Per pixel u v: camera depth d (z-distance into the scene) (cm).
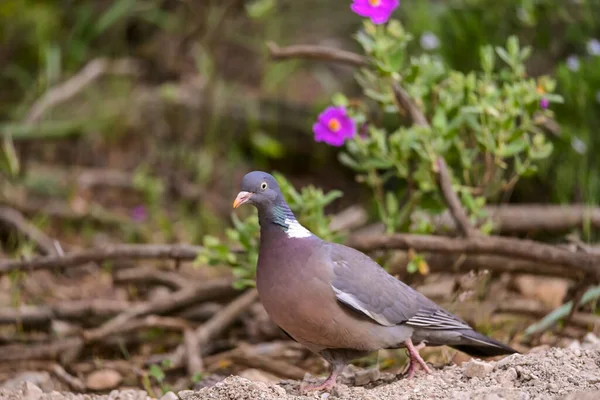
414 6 1631
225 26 1730
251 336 1185
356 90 1738
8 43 1716
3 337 1162
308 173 1734
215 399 766
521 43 1467
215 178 1689
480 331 1108
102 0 1786
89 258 1117
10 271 1133
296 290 801
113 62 1736
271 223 827
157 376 985
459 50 1461
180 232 1549
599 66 1331
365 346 820
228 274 1412
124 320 1151
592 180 1331
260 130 1716
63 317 1183
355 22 1903
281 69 1797
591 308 1153
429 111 1098
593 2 1430
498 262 1155
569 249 1091
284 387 848
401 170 1066
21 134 1523
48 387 1030
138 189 1642
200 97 1723
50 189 1575
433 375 817
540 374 773
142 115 1728
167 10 1767
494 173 1067
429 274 1159
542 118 1041
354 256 829
